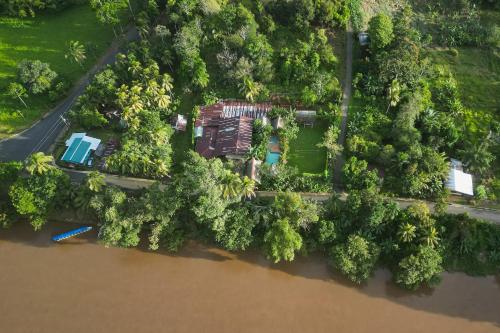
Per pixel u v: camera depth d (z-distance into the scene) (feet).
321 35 386.52
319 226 287.48
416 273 267.80
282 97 368.68
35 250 316.81
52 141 368.07
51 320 280.72
